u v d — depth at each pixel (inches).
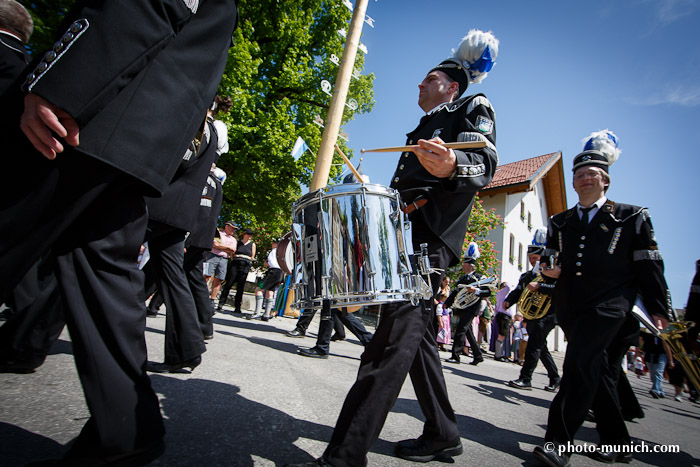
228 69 451.8
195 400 78.8
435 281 68.8
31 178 36.3
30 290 109.9
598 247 98.4
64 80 33.3
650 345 312.8
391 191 65.9
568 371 88.8
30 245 36.6
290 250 107.5
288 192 558.3
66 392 70.2
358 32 302.0
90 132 36.9
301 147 291.1
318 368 138.9
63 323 78.1
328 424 79.1
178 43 44.1
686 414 231.3
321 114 601.3
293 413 81.7
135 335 42.4
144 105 40.4
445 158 58.1
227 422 69.8
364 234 61.6
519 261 815.1
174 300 97.8
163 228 94.3
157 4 37.2
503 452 85.7
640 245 96.5
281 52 585.9
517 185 724.0
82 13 34.9
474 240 569.0
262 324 271.3
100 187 38.5
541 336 207.2
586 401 85.0
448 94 84.7
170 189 90.9
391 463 66.9
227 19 50.0
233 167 531.5
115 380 39.6
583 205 107.7
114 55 35.0
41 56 37.2
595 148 111.3
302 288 65.8
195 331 99.3
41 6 260.7
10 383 70.4
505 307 248.8
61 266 40.0
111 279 41.4
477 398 149.3
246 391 91.9
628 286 95.3
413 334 61.6
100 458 38.3
